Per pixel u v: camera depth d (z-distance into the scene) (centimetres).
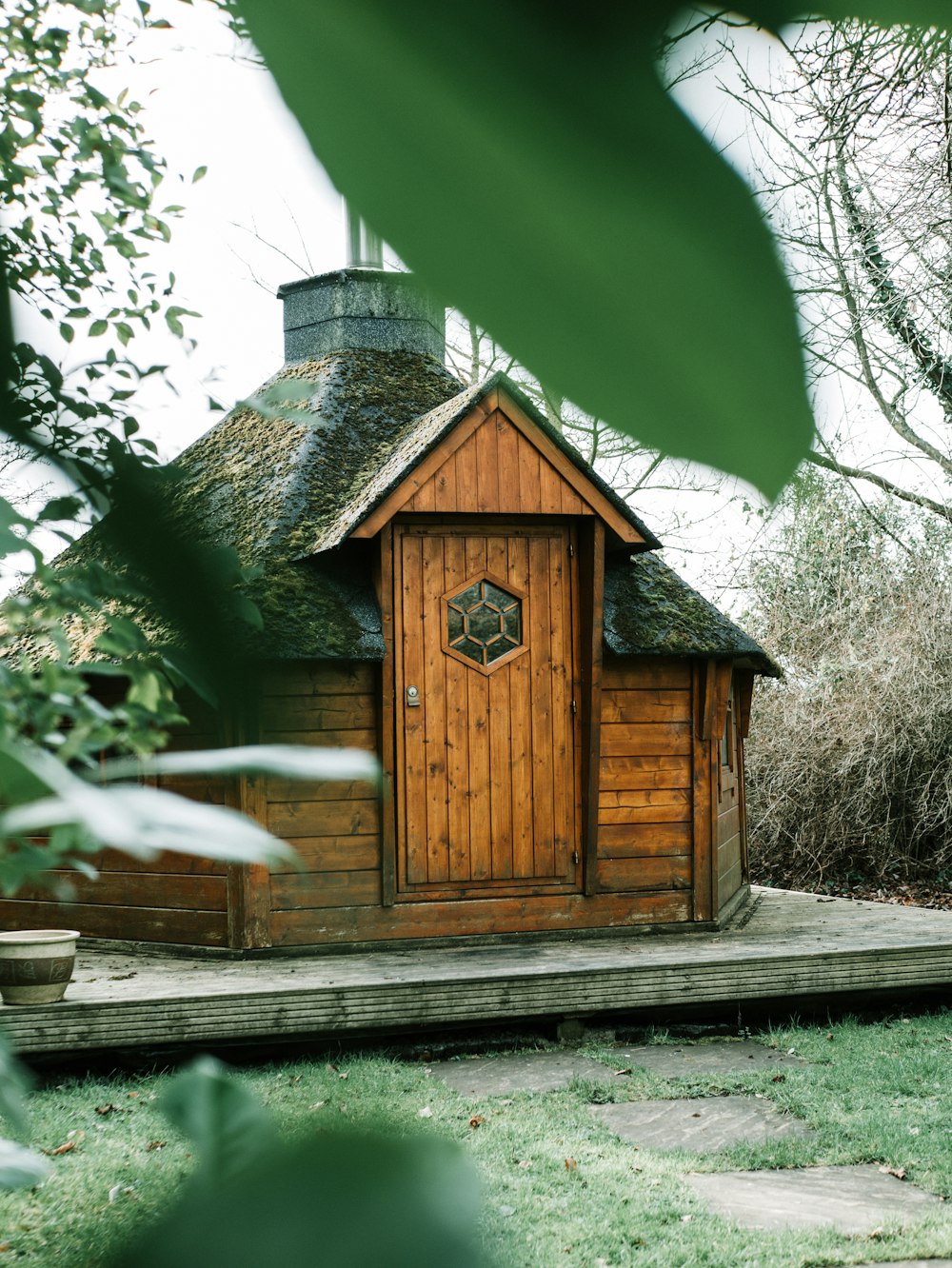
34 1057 627
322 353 1030
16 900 920
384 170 25
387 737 813
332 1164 20
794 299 25
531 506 825
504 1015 706
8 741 22
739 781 1145
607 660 883
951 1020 782
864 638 1434
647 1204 464
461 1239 20
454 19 24
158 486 30
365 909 816
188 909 820
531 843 852
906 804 1447
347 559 841
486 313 25
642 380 25
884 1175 512
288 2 25
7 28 75
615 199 25
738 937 868
